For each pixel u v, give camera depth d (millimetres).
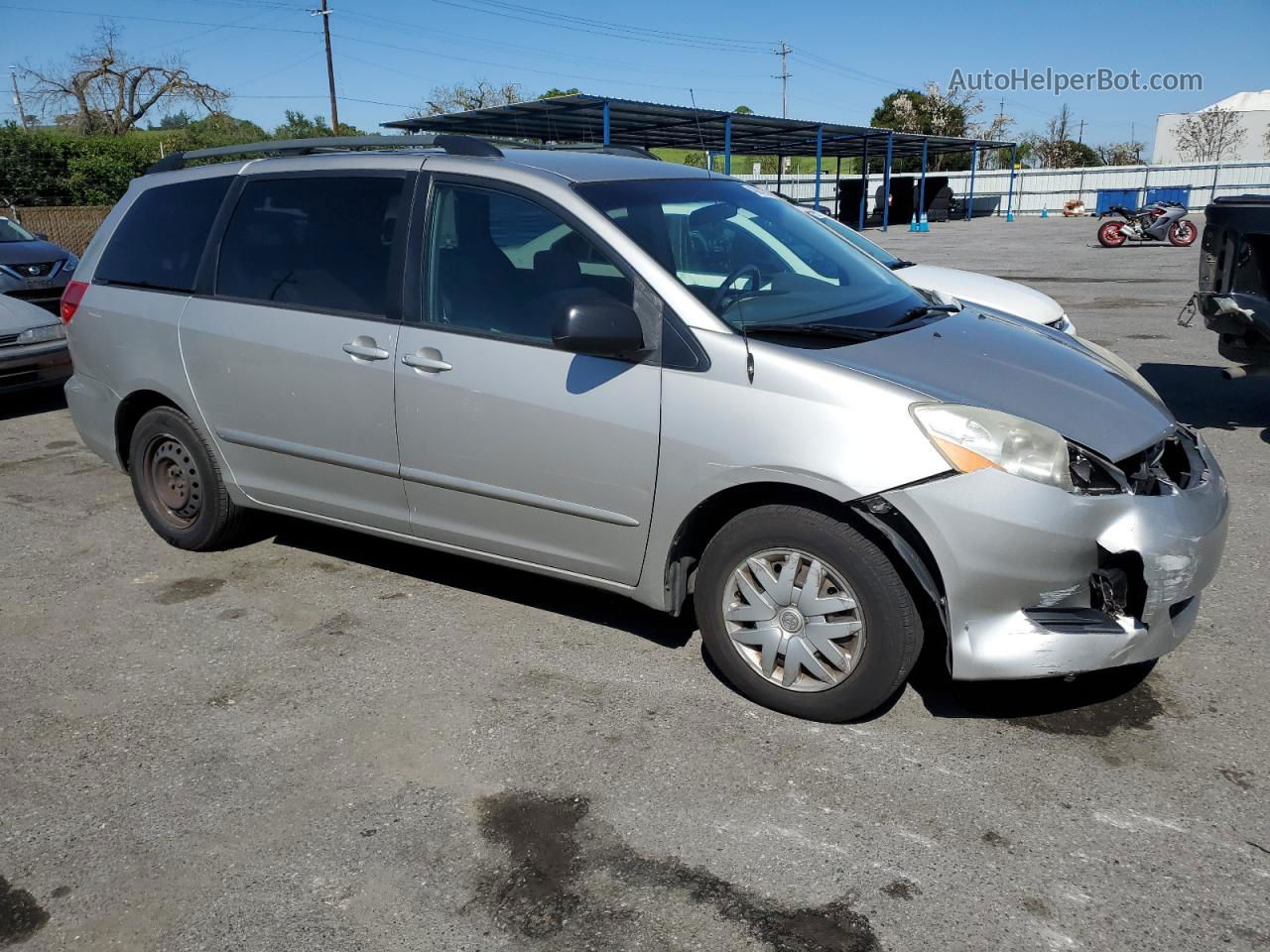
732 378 3186
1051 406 3143
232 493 4617
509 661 3781
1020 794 2902
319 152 4504
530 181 3676
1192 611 3246
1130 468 3096
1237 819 2770
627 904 2521
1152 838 2703
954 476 2916
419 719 3402
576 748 3203
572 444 3479
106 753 3256
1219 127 59531
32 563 4898
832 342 3305
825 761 3092
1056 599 2980
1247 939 2344
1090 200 42250
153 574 4711
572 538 3617
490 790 3000
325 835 2820
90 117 48750
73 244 25703
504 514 3740
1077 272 17828
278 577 4637
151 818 2916
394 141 4129
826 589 3186
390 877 2648
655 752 3168
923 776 3000
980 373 3271
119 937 2467
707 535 3547
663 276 3363
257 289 4305
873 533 3078
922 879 2574
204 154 4758
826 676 3219
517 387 3555
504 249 3686
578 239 3533
